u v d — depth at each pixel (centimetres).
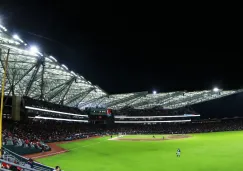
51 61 4022
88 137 9294
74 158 3878
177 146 5497
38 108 7056
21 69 4566
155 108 13825
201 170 2728
